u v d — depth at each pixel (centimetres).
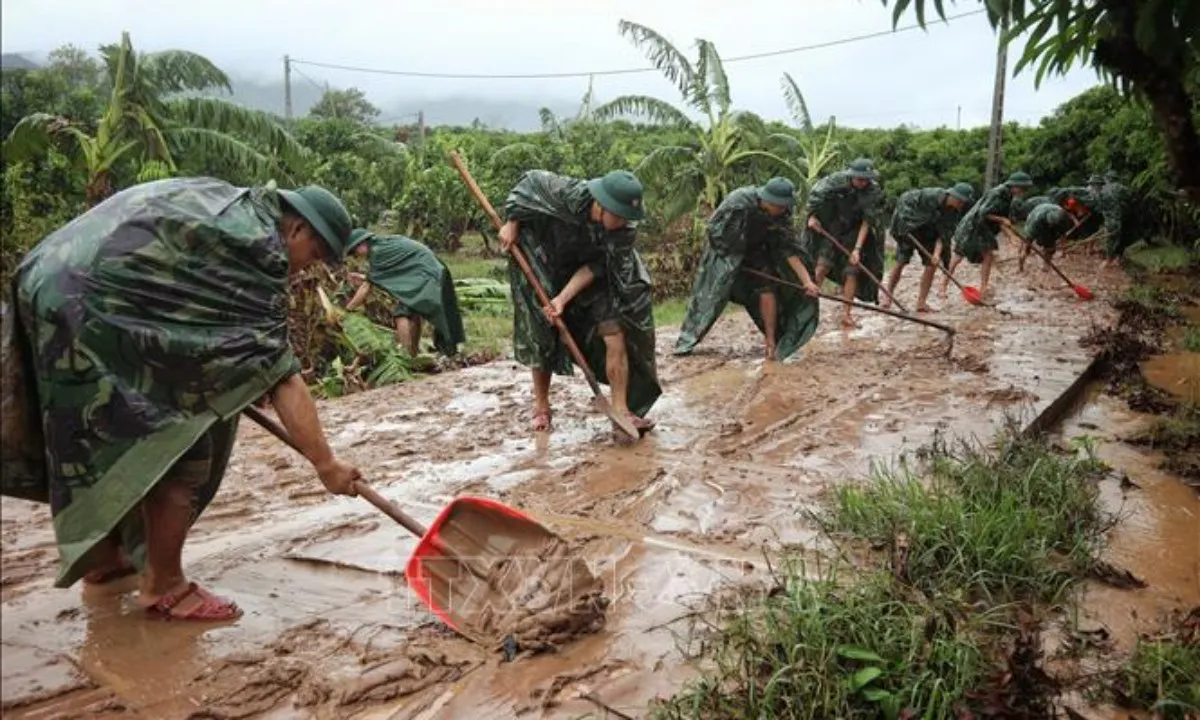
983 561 375
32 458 296
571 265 573
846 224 994
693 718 269
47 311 276
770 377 750
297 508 454
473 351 1020
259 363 298
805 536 418
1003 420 609
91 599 350
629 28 1616
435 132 3212
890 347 881
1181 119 205
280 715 280
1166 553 427
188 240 288
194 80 1252
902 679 284
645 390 602
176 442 286
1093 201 1616
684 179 1698
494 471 514
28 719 274
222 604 337
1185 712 283
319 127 2266
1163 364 870
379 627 331
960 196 1084
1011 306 1171
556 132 2458
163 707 282
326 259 335
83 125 1197
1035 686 284
